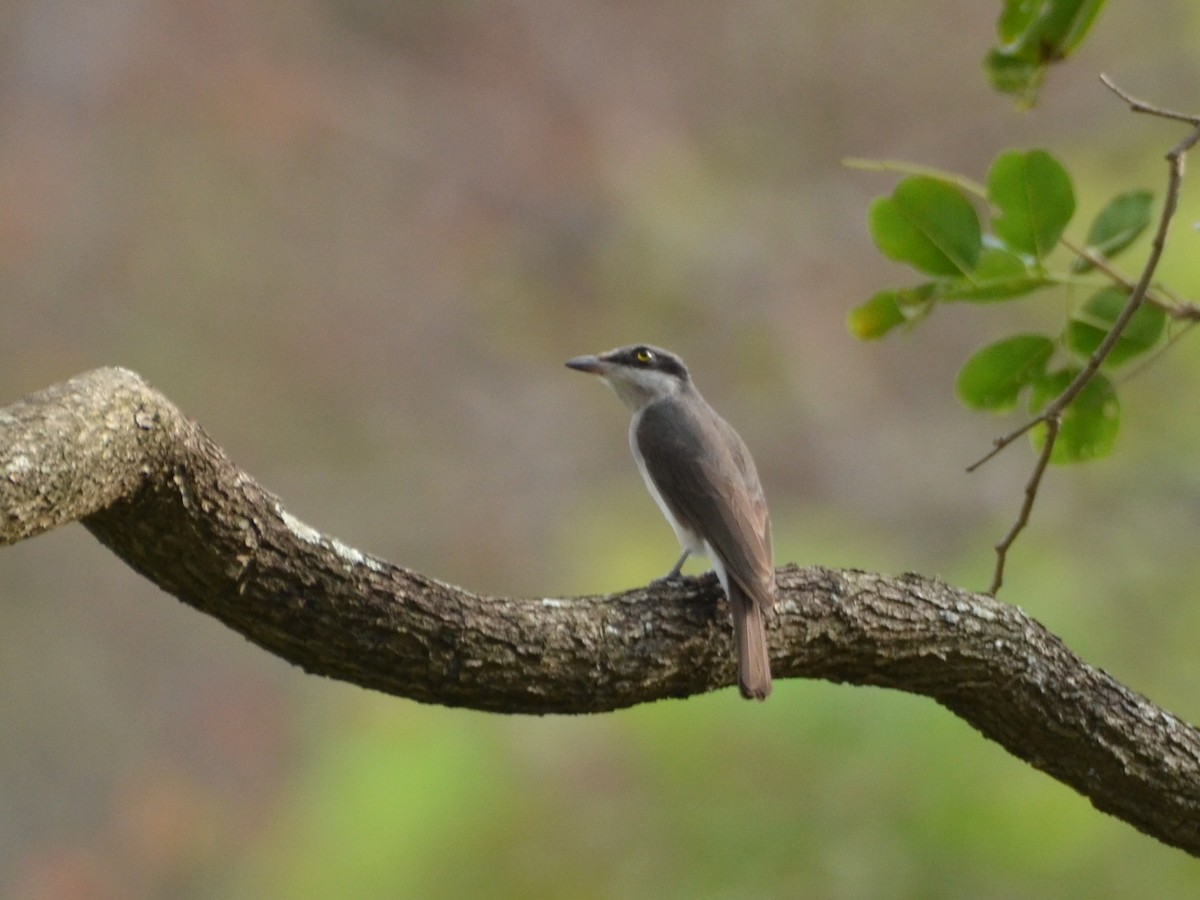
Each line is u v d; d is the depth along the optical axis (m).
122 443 4.52
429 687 5.29
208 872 15.20
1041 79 6.88
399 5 18.09
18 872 15.09
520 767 10.58
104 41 17.30
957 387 6.89
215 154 17.36
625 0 18.58
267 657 15.98
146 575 4.95
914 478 16.25
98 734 15.62
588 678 5.55
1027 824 9.15
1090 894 9.10
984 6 18.77
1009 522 15.18
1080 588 11.85
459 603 5.29
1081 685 6.45
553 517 16.75
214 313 17.17
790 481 16.58
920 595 6.30
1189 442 13.68
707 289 17.33
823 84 18.73
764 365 17.08
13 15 17.27
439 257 17.50
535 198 17.66
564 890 9.94
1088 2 6.66
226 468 4.81
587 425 17.08
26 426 4.36
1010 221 6.54
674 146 18.14
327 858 10.84
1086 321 6.74
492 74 18.03
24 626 15.80
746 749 9.59
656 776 9.84
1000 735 6.56
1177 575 12.62
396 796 10.69
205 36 17.48
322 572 5.01
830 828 9.29
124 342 16.88
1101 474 13.88
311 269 17.38
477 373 17.28
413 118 17.84
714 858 9.45
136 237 17.11
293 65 17.64
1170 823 6.57
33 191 16.88
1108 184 17.47
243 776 15.55
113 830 15.38
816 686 9.44
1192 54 17.91
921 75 18.80
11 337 16.67
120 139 17.22
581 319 17.34
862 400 16.88
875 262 17.88
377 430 17.11
